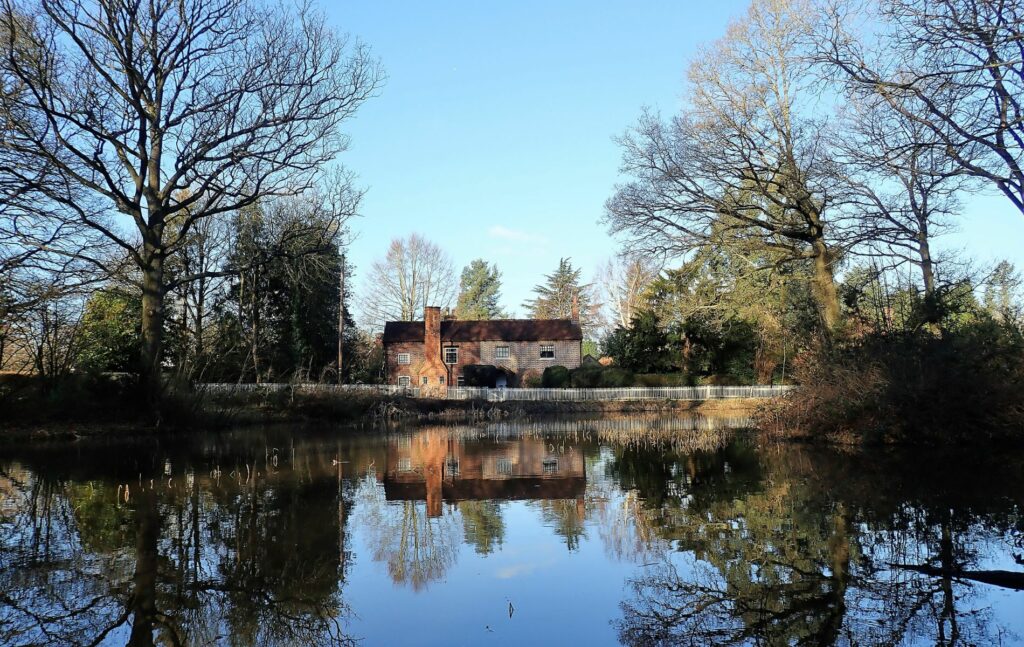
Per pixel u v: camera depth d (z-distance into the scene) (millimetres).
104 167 20250
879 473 13398
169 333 32375
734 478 13320
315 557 7809
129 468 14664
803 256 25828
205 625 5797
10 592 6566
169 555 7812
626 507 10656
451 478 13805
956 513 9719
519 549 8219
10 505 10578
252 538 8617
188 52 21688
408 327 58062
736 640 5453
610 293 70000
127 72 20609
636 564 7594
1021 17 11727
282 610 6168
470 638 5578
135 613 6051
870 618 5887
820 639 5453
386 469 15047
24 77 18047
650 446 20297
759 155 25641
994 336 17484
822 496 11172
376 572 7305
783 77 25312
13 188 18422
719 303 33719
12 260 18578
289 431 26125
